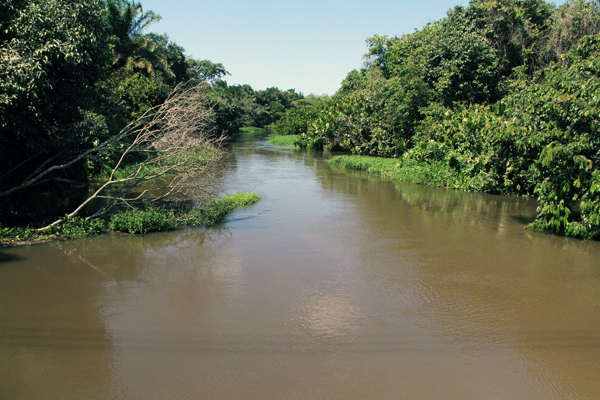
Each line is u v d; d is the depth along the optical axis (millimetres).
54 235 11070
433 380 5301
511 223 13586
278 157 35469
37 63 9750
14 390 4938
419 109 26547
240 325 6617
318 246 10844
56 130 11086
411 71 27984
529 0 28984
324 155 37719
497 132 13969
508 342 6281
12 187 11219
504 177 18766
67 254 9789
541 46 26969
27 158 11453
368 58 45875
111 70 27594
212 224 12953
